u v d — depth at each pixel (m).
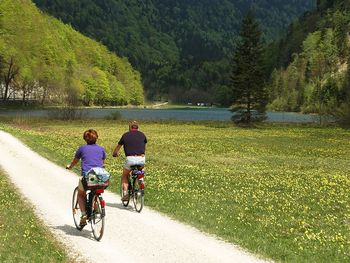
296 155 66.94
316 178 44.44
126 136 26.69
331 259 19.09
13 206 27.25
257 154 66.62
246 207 29.06
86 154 21.69
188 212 26.58
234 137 98.81
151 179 39.84
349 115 147.50
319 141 93.00
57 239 20.97
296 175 46.25
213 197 32.34
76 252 19.06
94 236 21.09
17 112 199.12
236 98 149.38
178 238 21.23
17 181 36.44
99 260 18.06
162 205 28.38
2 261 17.55
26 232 21.44
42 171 42.06
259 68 147.62
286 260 18.48
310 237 22.34
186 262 17.86
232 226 23.86
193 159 58.25
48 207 27.48
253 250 19.69
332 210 29.72
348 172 50.22
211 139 91.75
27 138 74.69
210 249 19.62
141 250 19.34
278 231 23.61
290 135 109.50
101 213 20.59
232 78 150.75
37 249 19.22
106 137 87.62
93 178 20.66
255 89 147.38
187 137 95.69
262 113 150.50
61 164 47.22
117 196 31.70
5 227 22.42
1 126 103.62
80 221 22.05
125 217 25.16
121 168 46.72
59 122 134.25
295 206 30.36
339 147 81.19
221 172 46.66
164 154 63.09
